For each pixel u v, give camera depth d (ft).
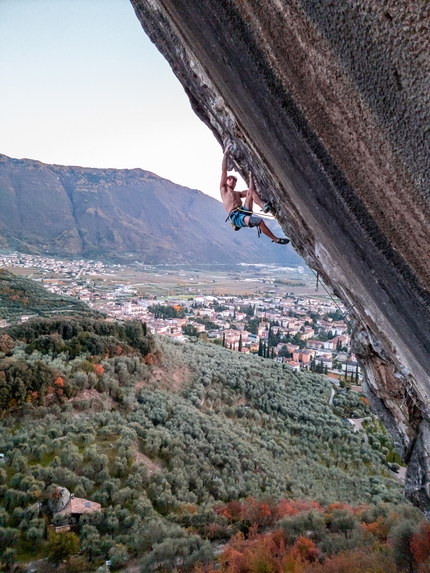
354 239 11.77
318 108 9.68
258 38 9.87
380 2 6.40
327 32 7.91
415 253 10.19
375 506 83.35
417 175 8.34
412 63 6.71
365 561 62.59
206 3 10.71
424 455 18.25
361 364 19.07
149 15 13.70
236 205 17.13
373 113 8.27
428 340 11.74
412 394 16.35
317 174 11.24
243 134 13.93
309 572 61.77
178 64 14.53
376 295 12.92
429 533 61.67
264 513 78.28
